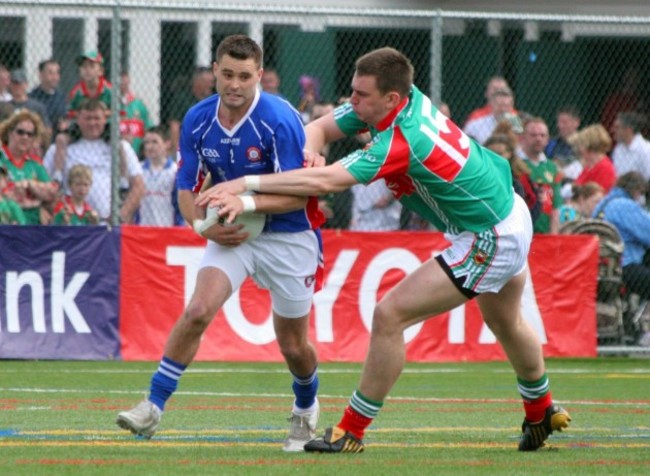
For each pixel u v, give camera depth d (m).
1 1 40.31
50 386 35.12
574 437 25.42
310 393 22.83
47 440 23.59
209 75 45.59
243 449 22.44
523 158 45.12
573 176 47.78
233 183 20.80
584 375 41.19
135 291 41.81
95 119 43.34
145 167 44.28
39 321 41.38
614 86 51.09
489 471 19.89
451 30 51.56
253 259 22.41
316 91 48.16
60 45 49.41
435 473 19.55
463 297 21.48
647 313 46.09
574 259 44.62
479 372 41.47
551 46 51.97
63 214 42.81
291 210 21.20
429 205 21.55
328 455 21.53
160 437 24.48
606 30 51.69
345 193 45.12
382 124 21.17
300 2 53.53
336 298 42.84
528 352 22.44
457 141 21.25
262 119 21.97
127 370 39.41
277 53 50.03
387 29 51.16
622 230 45.88
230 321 42.56
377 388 21.59
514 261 21.55
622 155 48.19
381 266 43.09
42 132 42.97
